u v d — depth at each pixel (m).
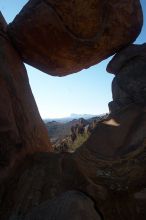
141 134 2.60
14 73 3.76
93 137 2.76
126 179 2.50
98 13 3.48
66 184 2.94
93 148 2.64
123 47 3.72
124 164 2.48
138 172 2.50
